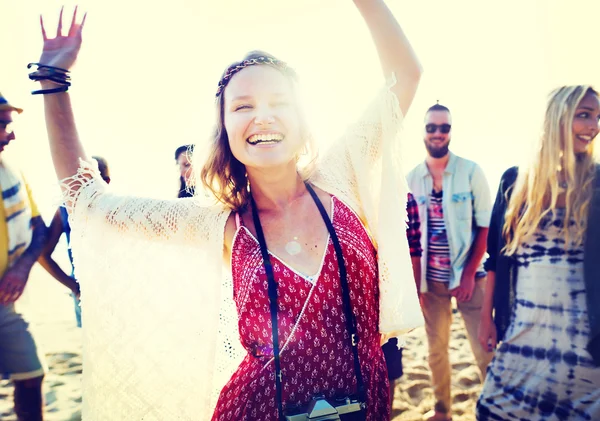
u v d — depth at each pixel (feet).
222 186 5.24
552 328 7.26
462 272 11.58
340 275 4.71
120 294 5.00
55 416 11.85
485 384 8.00
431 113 12.02
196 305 5.08
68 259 11.28
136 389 5.02
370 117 5.58
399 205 5.32
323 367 4.63
